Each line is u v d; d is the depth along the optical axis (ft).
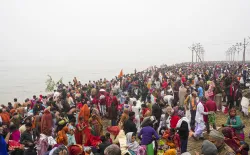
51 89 90.79
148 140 27.66
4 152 24.18
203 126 38.17
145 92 65.98
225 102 65.36
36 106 46.52
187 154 22.86
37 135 35.19
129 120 33.63
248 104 51.01
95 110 36.68
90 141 32.35
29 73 329.93
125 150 27.14
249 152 32.96
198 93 56.08
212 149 16.21
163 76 97.60
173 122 33.73
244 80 77.10
